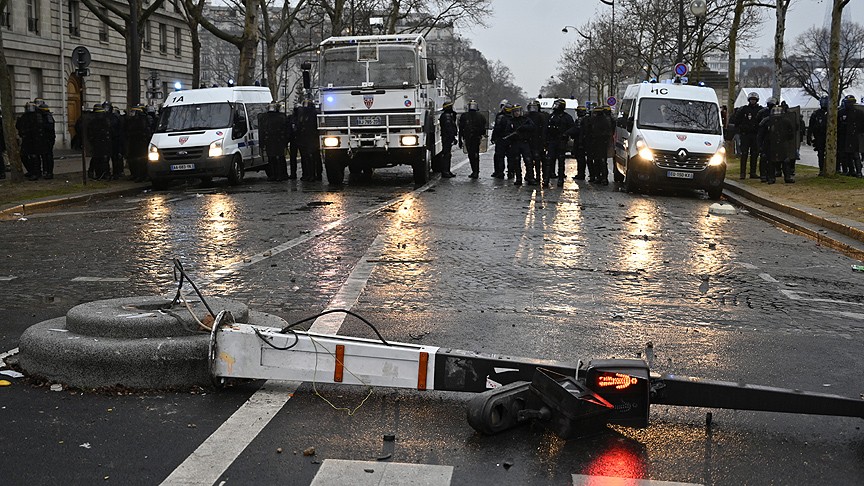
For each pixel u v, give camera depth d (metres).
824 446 4.67
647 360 6.30
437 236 12.75
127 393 5.37
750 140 22.92
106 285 9.08
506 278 9.58
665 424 4.95
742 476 4.25
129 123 23.47
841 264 11.16
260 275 9.63
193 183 24.69
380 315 7.65
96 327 5.58
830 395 4.71
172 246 11.89
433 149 23.67
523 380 4.97
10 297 8.42
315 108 23.56
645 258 11.16
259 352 5.29
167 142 22.00
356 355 5.19
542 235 13.02
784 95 74.38
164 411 5.05
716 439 4.74
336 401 5.26
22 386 5.47
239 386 5.52
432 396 5.38
